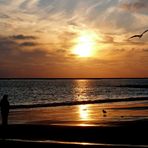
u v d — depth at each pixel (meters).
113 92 119.19
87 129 19.59
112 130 19.25
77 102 57.06
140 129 19.64
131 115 32.25
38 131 19.12
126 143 15.85
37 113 35.78
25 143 14.85
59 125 21.17
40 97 85.94
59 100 74.88
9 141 15.30
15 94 98.56
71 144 14.54
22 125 21.27
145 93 113.81
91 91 124.81
